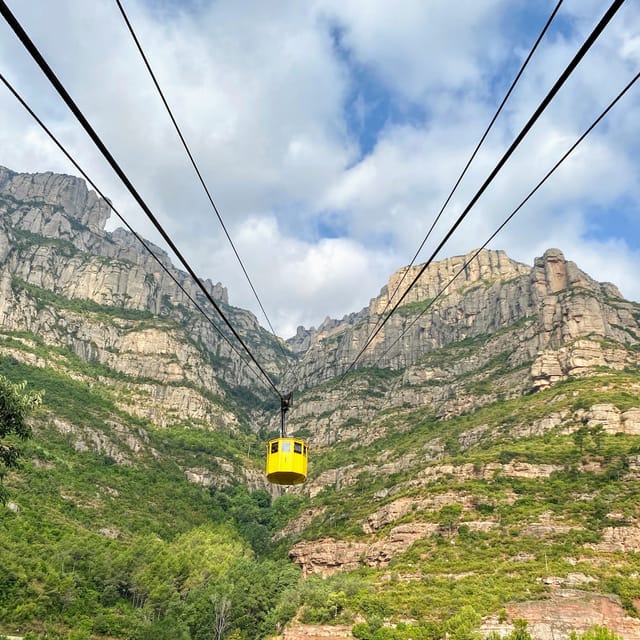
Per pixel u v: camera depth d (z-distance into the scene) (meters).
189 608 139.12
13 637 106.88
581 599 104.38
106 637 119.00
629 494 140.62
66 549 142.88
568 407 188.88
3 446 38.53
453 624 100.06
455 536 144.75
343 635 111.19
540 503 148.62
